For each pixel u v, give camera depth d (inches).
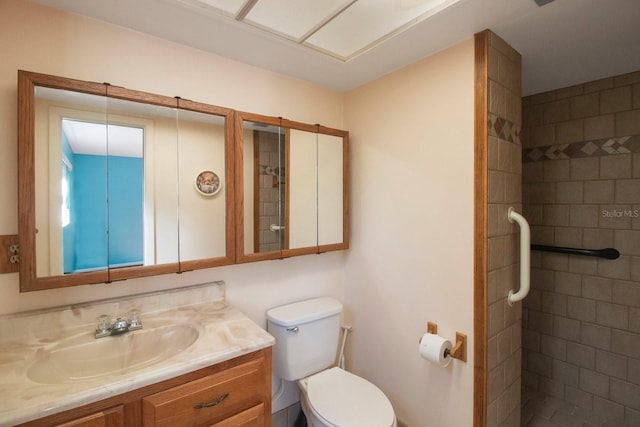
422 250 59.6
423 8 44.7
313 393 55.6
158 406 35.4
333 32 50.8
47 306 43.4
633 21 46.4
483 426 50.0
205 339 42.9
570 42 53.1
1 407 28.4
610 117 69.2
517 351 57.7
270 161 62.2
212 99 56.6
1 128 39.8
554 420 70.4
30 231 39.1
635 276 66.2
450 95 54.0
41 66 42.0
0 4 39.6
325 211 70.8
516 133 55.9
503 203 52.8
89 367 41.5
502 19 45.9
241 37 51.0
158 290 52.5
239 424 41.8
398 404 65.2
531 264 82.3
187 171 52.6
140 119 48.5
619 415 68.4
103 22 46.2
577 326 74.5
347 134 72.9
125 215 47.1
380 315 68.9
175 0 41.3
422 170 59.2
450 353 53.1
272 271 66.1
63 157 42.0
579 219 74.0
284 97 66.3
